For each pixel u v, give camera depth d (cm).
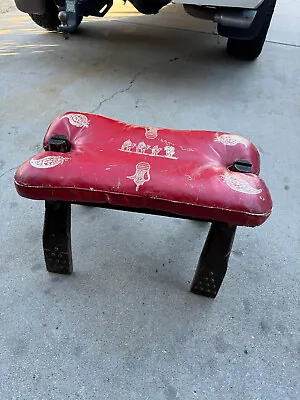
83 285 79
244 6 125
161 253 88
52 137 71
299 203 104
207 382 65
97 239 90
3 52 176
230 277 83
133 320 74
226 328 73
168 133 77
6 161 111
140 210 67
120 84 156
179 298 78
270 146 126
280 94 158
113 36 201
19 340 69
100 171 64
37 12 161
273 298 80
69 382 64
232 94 155
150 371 66
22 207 97
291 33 223
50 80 155
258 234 94
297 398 64
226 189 62
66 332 71
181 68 172
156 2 144
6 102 139
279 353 70
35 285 79
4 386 63
